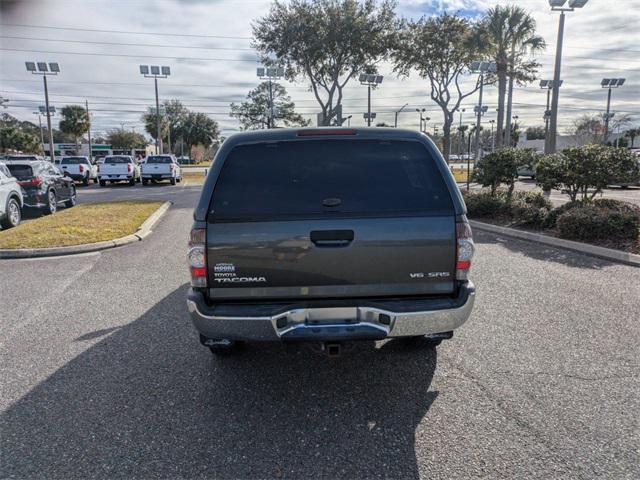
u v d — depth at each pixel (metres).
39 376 3.86
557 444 2.90
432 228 3.22
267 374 3.90
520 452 2.83
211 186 3.28
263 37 25.97
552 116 19.75
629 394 3.47
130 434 3.05
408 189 3.30
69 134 73.75
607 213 8.69
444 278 3.27
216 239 3.19
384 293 3.26
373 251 3.20
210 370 3.97
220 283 3.22
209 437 3.02
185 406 3.40
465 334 4.63
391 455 2.82
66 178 15.48
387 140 3.41
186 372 3.93
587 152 9.74
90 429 3.11
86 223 11.20
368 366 4.01
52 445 2.94
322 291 3.24
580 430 3.04
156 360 4.16
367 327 3.19
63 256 8.41
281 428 3.12
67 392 3.60
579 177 9.80
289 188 3.28
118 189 25.08
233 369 3.99
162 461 2.78
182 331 4.82
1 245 8.74
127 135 93.75
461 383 3.68
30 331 4.84
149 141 99.38
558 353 4.18
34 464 2.76
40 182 13.21
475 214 12.21
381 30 25.34
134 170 28.73
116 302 5.77
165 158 28.81
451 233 3.24
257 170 3.33
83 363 4.10
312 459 2.79
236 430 3.09
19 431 3.09
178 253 8.55
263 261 3.19
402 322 3.19
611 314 5.12
